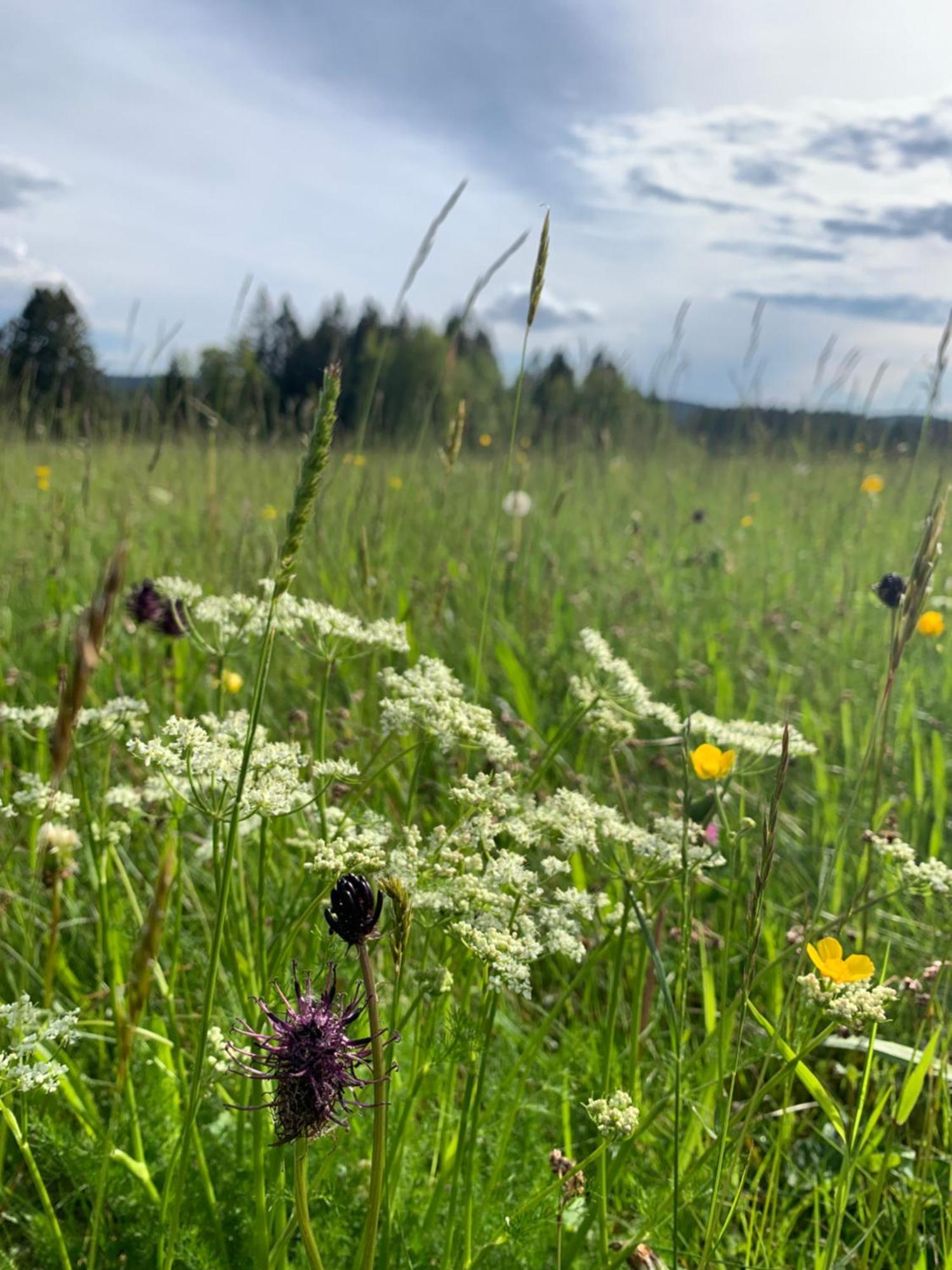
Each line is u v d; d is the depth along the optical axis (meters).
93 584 1.06
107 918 0.49
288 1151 0.37
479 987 0.56
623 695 0.52
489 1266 0.42
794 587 1.43
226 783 0.38
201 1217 0.43
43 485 1.55
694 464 2.24
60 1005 0.53
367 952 0.29
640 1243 0.39
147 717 0.73
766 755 0.52
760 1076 0.37
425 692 0.45
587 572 1.44
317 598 0.99
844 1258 0.39
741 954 0.61
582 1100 0.50
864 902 0.58
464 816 0.43
